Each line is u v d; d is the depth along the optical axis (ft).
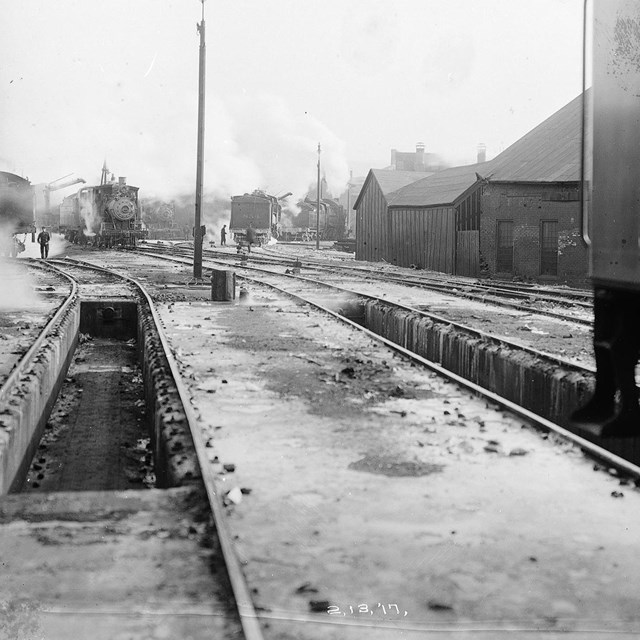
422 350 54.54
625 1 14.38
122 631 13.04
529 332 49.67
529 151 111.14
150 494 19.44
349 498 19.51
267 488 20.29
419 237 122.31
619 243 14.69
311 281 91.86
